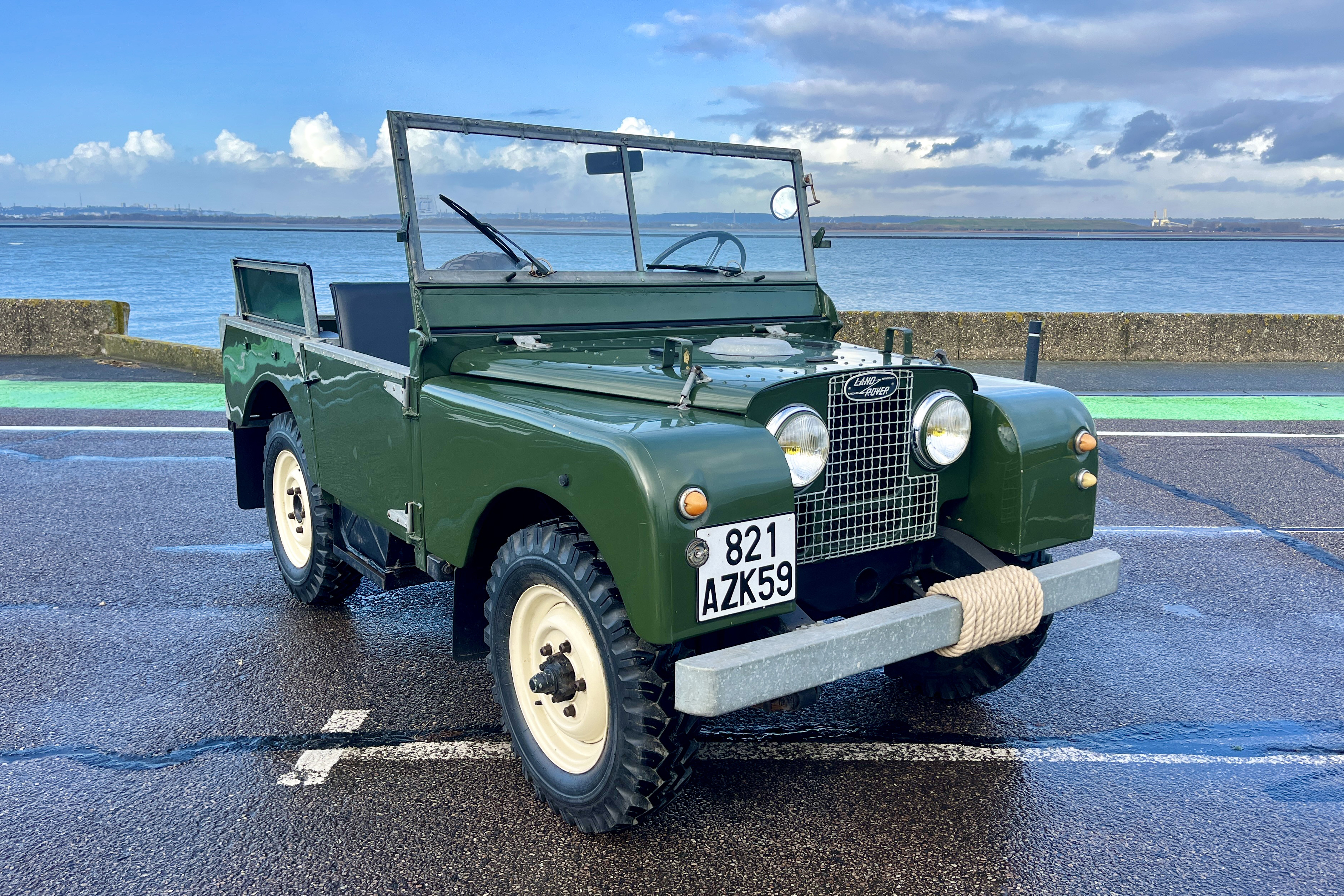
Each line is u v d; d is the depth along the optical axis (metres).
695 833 2.61
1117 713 3.44
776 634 2.36
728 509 2.20
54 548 5.07
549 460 2.40
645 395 2.61
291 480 4.25
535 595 2.62
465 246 3.14
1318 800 2.86
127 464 6.92
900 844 2.58
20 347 12.77
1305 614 4.43
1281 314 13.07
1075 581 2.82
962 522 3.08
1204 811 2.79
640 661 2.27
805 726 3.31
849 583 2.88
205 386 10.48
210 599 4.40
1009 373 11.64
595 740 2.58
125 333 13.05
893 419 2.77
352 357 3.32
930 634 2.48
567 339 3.26
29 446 7.47
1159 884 2.42
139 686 3.49
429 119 3.08
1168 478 6.93
